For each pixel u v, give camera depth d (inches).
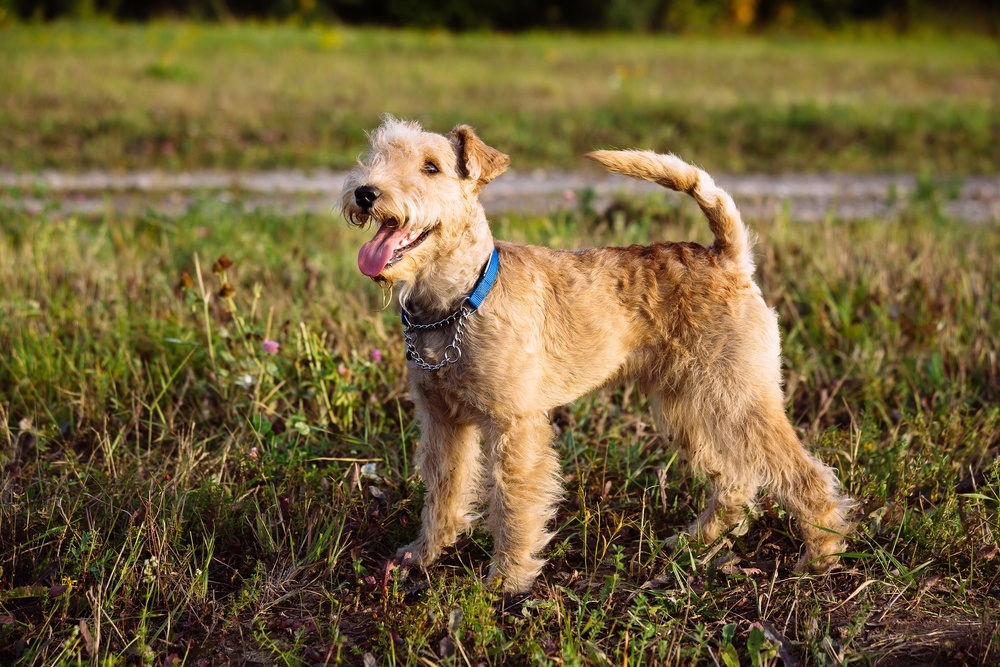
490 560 157.4
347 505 161.3
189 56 756.0
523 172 487.2
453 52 891.4
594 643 129.4
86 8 1056.2
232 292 192.2
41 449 175.9
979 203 427.2
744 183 471.5
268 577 145.8
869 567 152.0
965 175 493.4
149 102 554.6
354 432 191.3
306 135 525.3
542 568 152.3
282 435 183.8
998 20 1306.6
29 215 318.0
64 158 462.3
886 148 543.2
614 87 673.6
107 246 283.6
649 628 128.8
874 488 164.9
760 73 802.2
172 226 303.9
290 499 162.1
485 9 1216.8
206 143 497.0
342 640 132.0
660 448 183.6
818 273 252.1
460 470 154.6
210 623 139.5
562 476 171.8
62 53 732.7
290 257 273.9
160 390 200.5
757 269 258.5
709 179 154.1
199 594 141.3
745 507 157.8
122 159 467.2
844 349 220.2
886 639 132.2
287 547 155.8
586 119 562.3
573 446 180.1
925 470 169.6
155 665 130.6
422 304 144.6
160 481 167.0
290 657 127.4
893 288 246.4
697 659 128.0
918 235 303.9
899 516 160.1
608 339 151.6
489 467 148.4
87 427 189.2
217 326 208.4
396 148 143.9
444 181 141.9
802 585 146.9
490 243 145.2
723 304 152.1
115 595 141.9
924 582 143.5
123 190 410.6
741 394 152.0
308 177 460.8
